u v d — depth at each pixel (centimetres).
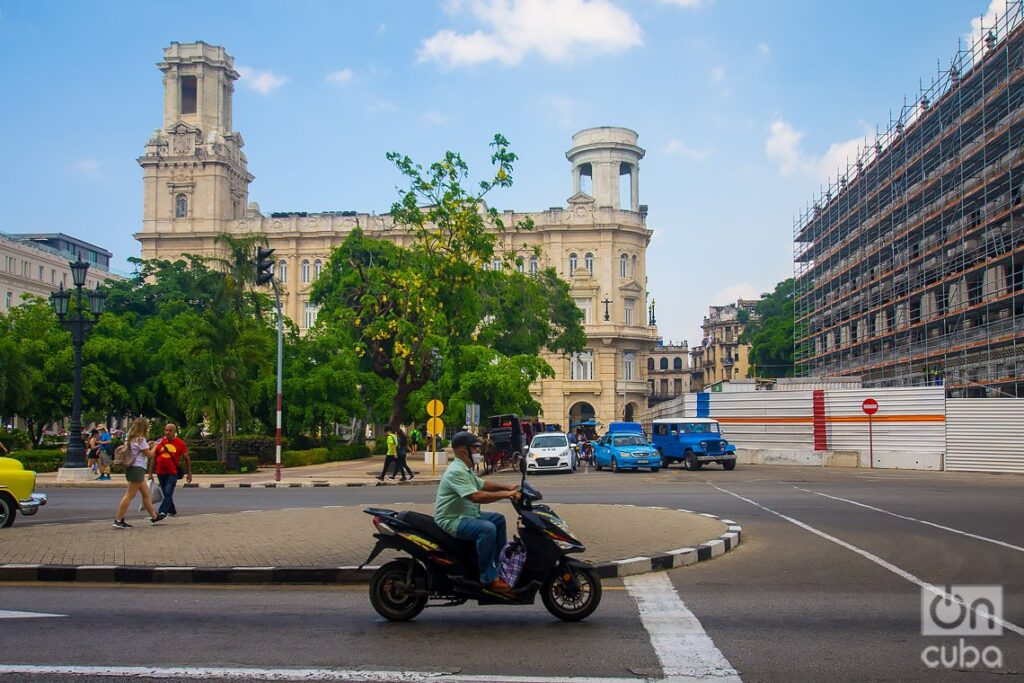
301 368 5088
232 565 1131
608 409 9031
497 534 871
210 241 9188
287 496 2480
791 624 841
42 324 4697
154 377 4991
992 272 4294
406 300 3959
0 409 4003
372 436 8100
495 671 680
